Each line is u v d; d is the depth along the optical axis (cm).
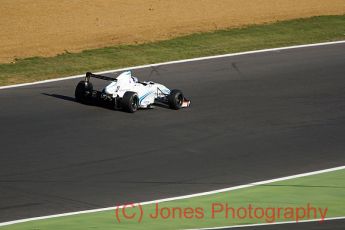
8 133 5078
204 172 4578
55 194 4131
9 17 8481
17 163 4578
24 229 3609
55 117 5422
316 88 6400
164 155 4825
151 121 5431
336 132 5419
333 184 4456
